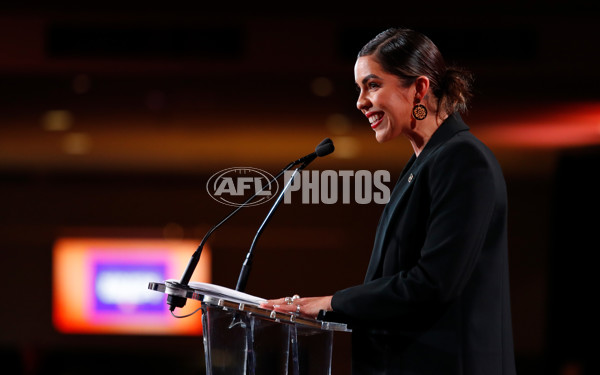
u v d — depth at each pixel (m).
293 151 26.94
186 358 28.78
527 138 26.08
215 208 29.22
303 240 29.00
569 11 19.52
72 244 29.59
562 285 28.77
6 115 26.19
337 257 29.02
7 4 20.23
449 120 5.10
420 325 4.86
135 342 29.06
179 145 27.67
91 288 29.41
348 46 21.53
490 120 25.09
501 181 5.00
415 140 5.25
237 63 21.98
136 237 29.36
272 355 4.78
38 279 29.64
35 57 22.12
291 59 21.75
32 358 29.33
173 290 4.55
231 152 27.67
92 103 25.64
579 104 23.42
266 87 24.50
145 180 29.16
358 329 5.08
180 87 24.64
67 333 29.33
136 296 29.22
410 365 4.84
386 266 4.99
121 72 23.23
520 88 22.88
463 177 4.69
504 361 4.94
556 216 28.39
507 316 5.04
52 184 29.41
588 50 20.64
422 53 5.15
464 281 4.63
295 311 4.91
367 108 5.30
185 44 22.05
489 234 4.91
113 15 21.00
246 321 4.77
